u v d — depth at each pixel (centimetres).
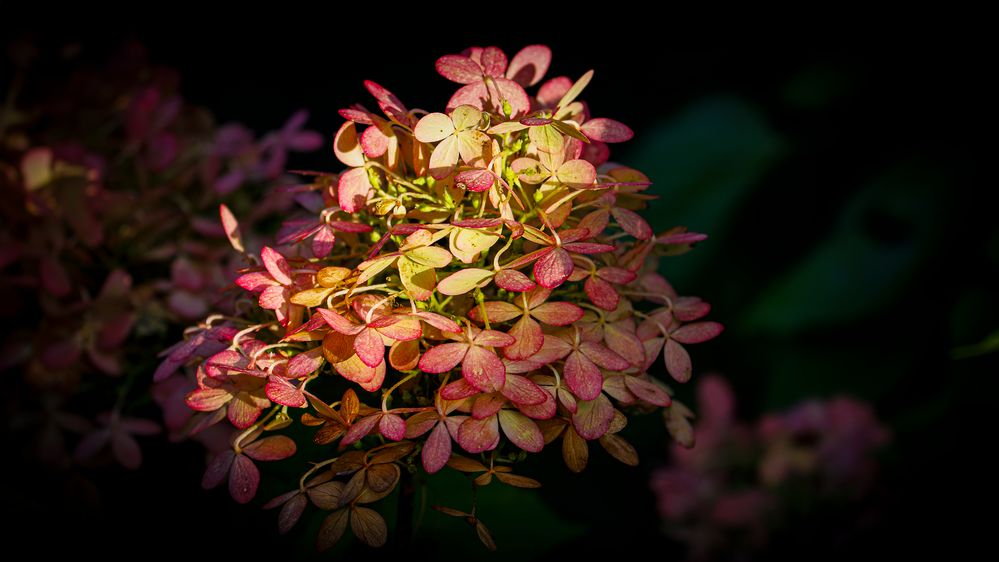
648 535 136
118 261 121
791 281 187
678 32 242
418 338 97
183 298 119
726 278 195
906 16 206
